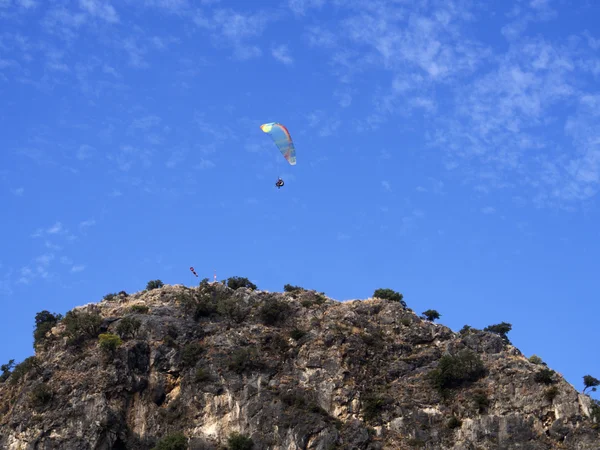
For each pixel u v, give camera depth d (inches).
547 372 5979.3
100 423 5802.2
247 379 6063.0
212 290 6870.1
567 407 5787.4
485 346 6368.1
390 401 5999.0
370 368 6215.6
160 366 6166.3
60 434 5777.6
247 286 7145.7
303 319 6555.1
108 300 6968.5
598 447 5585.6
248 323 6515.8
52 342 6446.9
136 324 6343.5
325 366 6156.5
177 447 5684.1
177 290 6875.0
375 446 5738.2
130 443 5861.2
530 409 5836.6
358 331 6446.9
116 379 6018.7
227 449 5723.4
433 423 5890.8
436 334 6505.9
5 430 5880.9
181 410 5979.3
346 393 6013.8
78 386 5984.3
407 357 6333.7
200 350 6240.2
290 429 5777.6
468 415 5890.8
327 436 5728.3
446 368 6102.4
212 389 6008.9
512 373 6043.3
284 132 6870.1
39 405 5925.2
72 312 6697.8
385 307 6707.7
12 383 6264.8
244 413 5885.8
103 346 6161.4
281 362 6215.6
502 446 5693.9
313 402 5954.7
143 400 6033.5
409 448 5753.0
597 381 6200.8
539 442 5674.2
